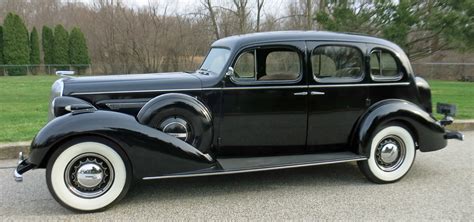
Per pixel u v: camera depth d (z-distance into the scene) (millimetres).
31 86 17797
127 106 4336
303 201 4199
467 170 5270
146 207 4055
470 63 21109
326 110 4641
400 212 3891
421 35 12016
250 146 4555
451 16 10875
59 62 30312
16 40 29359
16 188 4566
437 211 3912
